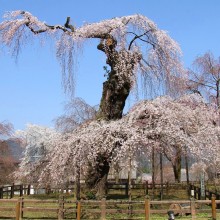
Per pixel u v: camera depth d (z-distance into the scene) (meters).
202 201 12.37
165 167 38.16
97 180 15.61
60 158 14.10
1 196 20.72
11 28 15.23
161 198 18.97
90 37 15.98
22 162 29.62
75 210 12.30
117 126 14.26
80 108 24.30
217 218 12.60
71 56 15.24
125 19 16.66
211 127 16.05
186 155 15.54
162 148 15.09
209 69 25.02
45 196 23.05
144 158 16.47
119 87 16.16
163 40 15.99
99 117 16.34
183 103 17.02
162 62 16.08
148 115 15.05
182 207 13.67
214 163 16.11
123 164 15.21
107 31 16.11
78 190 14.45
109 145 13.92
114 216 13.13
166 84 16.16
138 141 13.77
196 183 27.06
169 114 14.89
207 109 18.31
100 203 12.25
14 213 14.52
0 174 27.95
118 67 15.95
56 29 15.69
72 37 15.26
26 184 24.70
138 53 16.20
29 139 30.94
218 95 24.66
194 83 24.50
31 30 15.56
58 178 14.39
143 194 22.19
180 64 16.34
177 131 14.60
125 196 20.92
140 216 13.19
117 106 16.44
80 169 14.18
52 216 13.58
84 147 13.88
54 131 30.98
